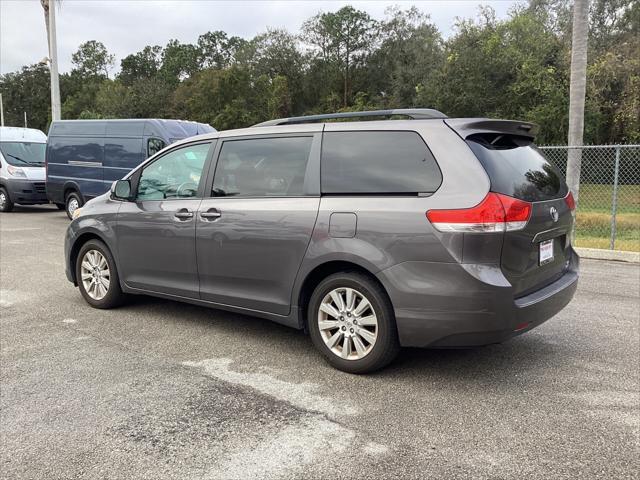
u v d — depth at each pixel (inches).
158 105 2453.2
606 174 551.2
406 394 142.1
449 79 1200.8
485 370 158.1
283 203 163.3
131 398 140.0
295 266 160.2
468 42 1217.4
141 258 202.1
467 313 134.9
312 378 152.9
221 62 3243.1
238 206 172.7
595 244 382.6
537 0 1384.1
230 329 197.6
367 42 2139.5
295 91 2240.4
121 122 491.2
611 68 920.3
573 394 141.7
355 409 133.5
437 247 136.5
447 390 144.4
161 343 182.4
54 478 105.3
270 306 168.6
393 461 110.3
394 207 143.3
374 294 146.8
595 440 118.1
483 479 104.0
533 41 1175.6
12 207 638.5
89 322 205.9
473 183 135.8
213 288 182.4
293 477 105.0
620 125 975.6
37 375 154.9
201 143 190.1
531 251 142.8
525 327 142.4
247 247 169.9
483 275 133.3
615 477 104.3
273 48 2234.3
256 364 163.6
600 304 232.1
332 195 155.6
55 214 622.8
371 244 145.3
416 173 143.9
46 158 553.3
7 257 345.1
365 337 151.0
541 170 159.0
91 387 146.8
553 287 153.9
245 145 177.8
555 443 116.9
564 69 1091.3
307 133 164.9
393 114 156.3
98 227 215.0
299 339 186.7
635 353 171.6
